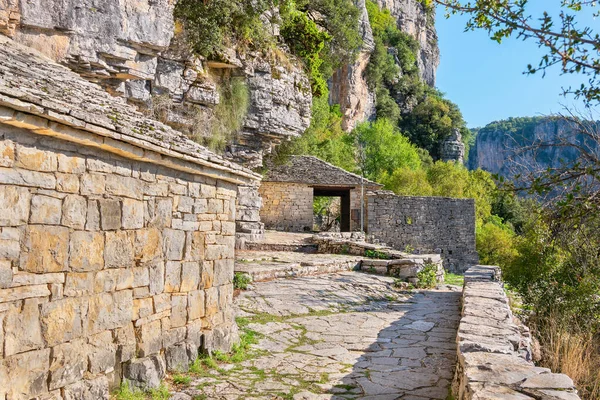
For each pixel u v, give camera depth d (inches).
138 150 188.9
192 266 239.5
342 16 1517.0
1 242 140.3
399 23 3442.4
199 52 554.9
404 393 212.5
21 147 147.3
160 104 524.4
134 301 197.2
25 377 146.8
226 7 561.9
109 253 183.0
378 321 362.6
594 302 386.3
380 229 1103.0
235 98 627.8
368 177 1868.8
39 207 153.1
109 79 463.8
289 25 872.9
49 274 156.4
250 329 321.7
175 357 221.9
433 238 1149.1
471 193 1744.6
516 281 462.6
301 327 337.7
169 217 220.8
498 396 125.4
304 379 230.1
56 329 158.4
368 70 2514.8
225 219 273.3
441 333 327.9
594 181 169.9
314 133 1517.0
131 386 191.9
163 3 474.3
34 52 297.9
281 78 695.7
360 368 249.3
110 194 183.8
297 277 530.6
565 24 174.9
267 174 1048.8
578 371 279.4
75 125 154.0
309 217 1069.8
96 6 424.2
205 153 240.1
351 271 598.9
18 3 378.9
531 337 318.0
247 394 207.6
